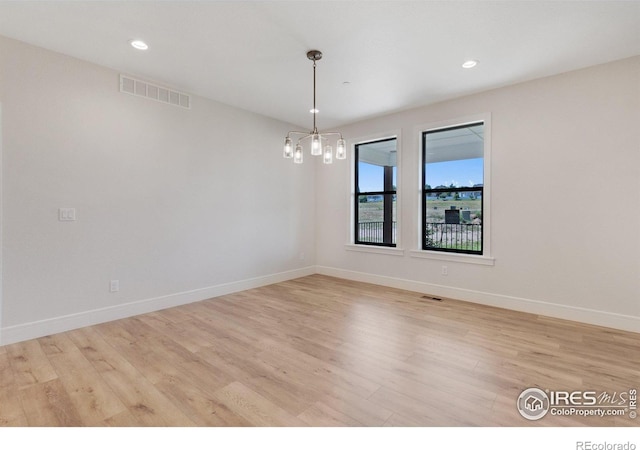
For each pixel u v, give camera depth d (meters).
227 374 2.26
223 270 4.39
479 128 4.07
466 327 3.14
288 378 2.21
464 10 2.31
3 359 2.46
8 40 2.71
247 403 1.93
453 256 4.14
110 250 3.34
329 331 3.06
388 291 4.54
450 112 4.14
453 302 3.99
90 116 3.17
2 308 2.71
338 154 2.96
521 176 3.60
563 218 3.36
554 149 3.39
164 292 3.77
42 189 2.90
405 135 4.59
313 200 5.80
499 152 3.75
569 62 3.10
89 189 3.18
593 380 2.17
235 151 4.50
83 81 3.12
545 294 3.48
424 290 4.44
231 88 3.81
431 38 2.69
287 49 2.88
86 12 2.35
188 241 4.00
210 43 2.79
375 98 4.09
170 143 3.80
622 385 2.11
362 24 2.49
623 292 3.05
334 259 5.57
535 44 2.77
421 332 3.02
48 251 2.94
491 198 3.81
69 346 2.71
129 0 2.21
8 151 2.72
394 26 2.52
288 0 2.21
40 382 2.15
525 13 2.33
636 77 2.96
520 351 2.61
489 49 2.86
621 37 2.64
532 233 3.55
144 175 3.58
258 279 4.85
